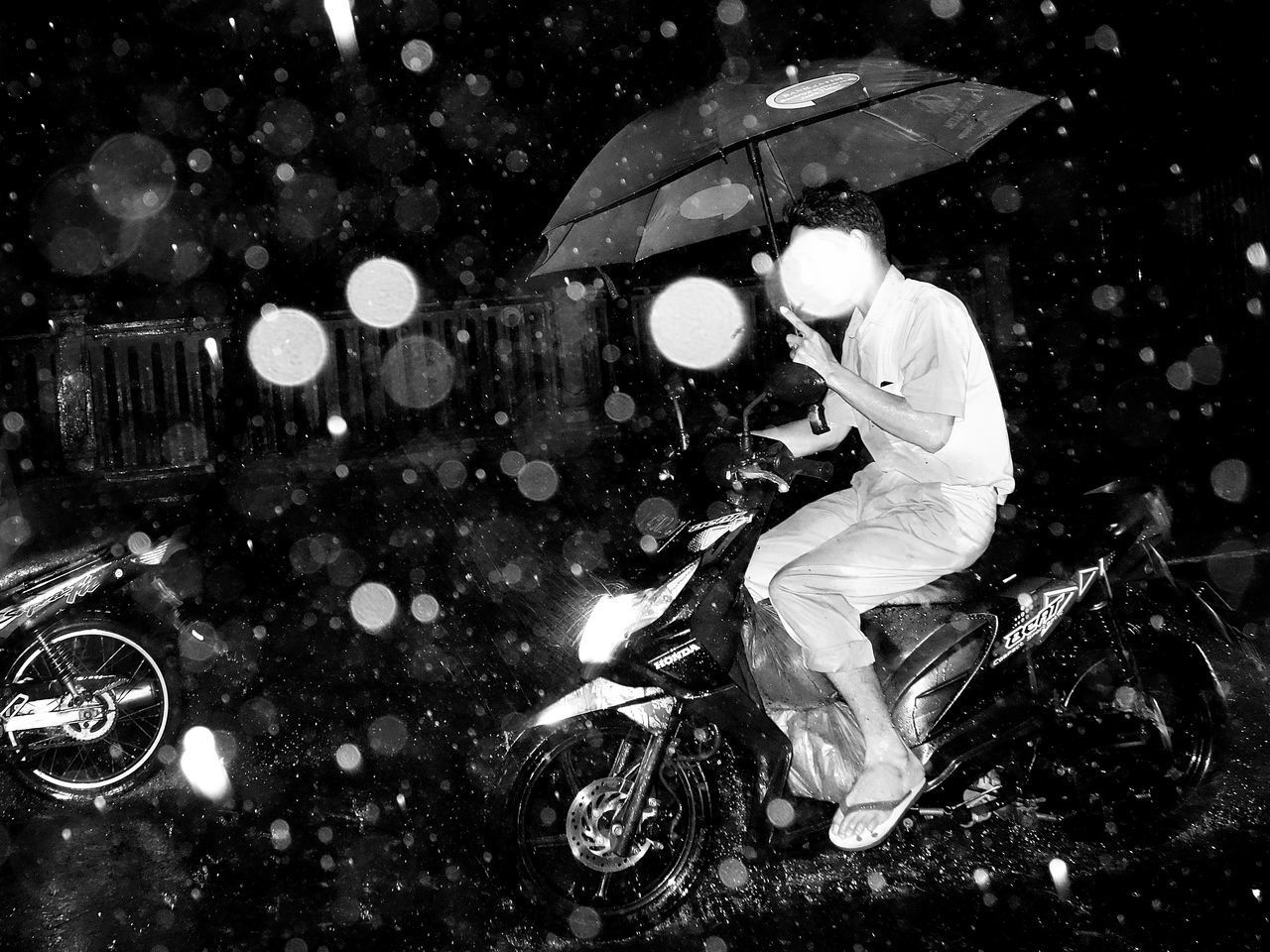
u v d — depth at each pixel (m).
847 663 3.05
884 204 12.27
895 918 3.17
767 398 3.09
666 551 3.15
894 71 3.52
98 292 11.99
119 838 4.12
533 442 10.71
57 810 4.44
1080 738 3.48
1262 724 4.27
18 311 11.69
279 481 10.06
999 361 11.56
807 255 3.15
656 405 10.80
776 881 3.44
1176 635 3.58
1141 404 10.87
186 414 10.11
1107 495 3.58
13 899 3.66
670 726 3.13
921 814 3.25
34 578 4.55
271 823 4.15
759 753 3.12
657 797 3.46
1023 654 3.34
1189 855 3.44
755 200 4.10
